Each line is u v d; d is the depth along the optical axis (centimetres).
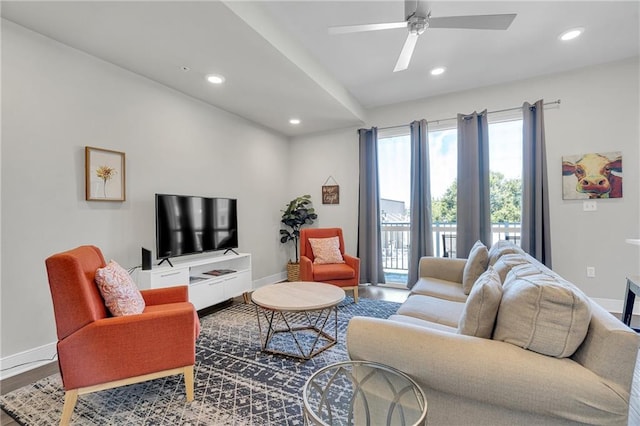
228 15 211
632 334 96
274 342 261
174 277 297
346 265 388
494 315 125
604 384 95
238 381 201
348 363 127
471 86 395
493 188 397
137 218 301
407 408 112
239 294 373
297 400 180
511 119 382
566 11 249
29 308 225
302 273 381
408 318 184
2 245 213
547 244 349
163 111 327
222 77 309
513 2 239
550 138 358
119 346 166
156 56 267
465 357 109
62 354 157
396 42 294
